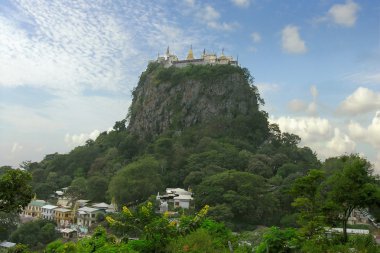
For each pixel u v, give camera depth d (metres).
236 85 157.88
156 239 20.94
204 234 21.06
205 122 150.50
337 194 23.58
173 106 158.38
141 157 127.62
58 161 142.38
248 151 123.81
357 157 25.77
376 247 21.30
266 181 99.56
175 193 95.88
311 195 25.39
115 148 141.88
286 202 85.19
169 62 180.00
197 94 157.00
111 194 91.94
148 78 178.38
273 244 21.14
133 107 175.12
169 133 147.38
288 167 108.38
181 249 20.20
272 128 152.12
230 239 21.97
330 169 80.94
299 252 21.09
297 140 148.38
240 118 146.88
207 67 164.62
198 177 101.75
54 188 121.25
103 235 22.88
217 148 121.19
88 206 97.69
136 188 90.56
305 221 24.36
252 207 80.62
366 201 23.03
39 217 96.44
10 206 19.88
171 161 120.75
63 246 22.06
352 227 59.25
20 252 25.33
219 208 77.12
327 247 20.98
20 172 19.98
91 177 116.75
